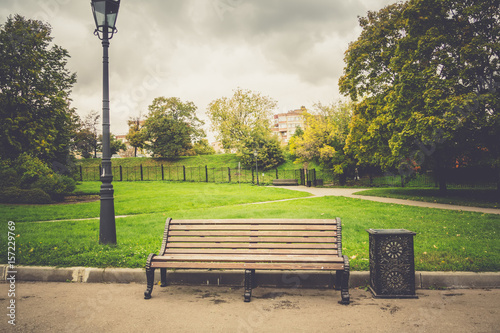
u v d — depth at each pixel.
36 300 4.32
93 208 14.80
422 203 15.81
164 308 4.05
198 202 16.92
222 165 44.94
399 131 18.67
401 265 4.38
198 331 3.39
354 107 24.72
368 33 21.55
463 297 4.35
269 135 42.25
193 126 51.94
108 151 6.68
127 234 8.11
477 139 17.08
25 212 13.07
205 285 4.98
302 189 28.31
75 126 35.53
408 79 16.80
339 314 3.83
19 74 23.92
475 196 18.83
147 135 50.22
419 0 16.67
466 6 16.14
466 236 7.68
